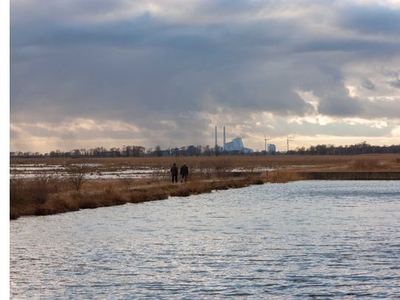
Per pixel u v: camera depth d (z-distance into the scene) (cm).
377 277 2361
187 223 4259
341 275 2397
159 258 2820
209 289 2178
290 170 13362
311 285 2227
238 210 5288
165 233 3706
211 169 11906
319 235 3606
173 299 2039
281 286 2216
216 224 4206
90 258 2817
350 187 9069
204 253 2952
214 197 6888
